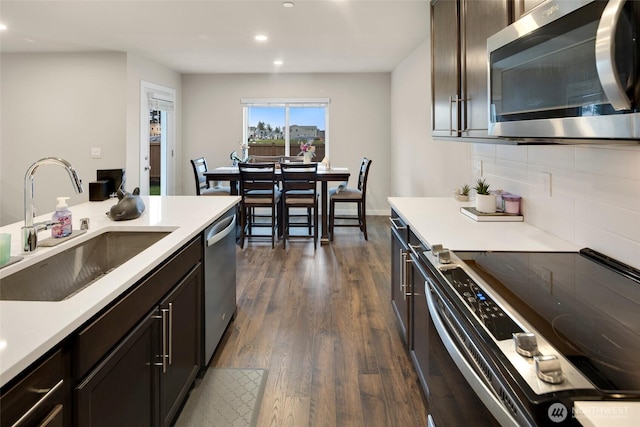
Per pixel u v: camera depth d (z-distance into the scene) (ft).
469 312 3.27
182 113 21.98
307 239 17.25
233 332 8.68
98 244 6.11
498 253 4.95
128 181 16.62
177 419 5.95
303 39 14.65
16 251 4.91
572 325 3.00
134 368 4.21
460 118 6.93
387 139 22.13
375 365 7.39
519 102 4.30
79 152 16.66
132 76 16.80
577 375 2.31
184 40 14.69
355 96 21.91
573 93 3.36
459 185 11.08
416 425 5.81
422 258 5.08
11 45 15.31
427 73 14.67
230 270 8.75
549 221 5.98
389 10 11.58
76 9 11.53
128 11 11.64
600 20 2.82
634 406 2.06
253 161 21.93
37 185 16.80
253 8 11.40
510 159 7.43
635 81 2.60
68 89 16.49
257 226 16.81
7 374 2.39
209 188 18.15
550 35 3.69
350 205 22.88
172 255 5.39
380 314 9.59
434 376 4.64
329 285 11.56
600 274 4.19
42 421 2.79
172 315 5.32
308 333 8.64
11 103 16.65
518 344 2.60
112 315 3.72
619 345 2.67
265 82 21.83
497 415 2.58
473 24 6.27
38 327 2.93
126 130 16.48
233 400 6.39
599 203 4.80
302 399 6.43
